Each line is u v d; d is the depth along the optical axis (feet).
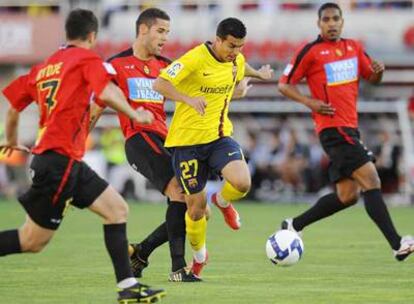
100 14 328.29
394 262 130.41
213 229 194.08
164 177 113.50
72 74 87.92
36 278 112.47
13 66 337.52
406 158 288.92
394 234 124.47
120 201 90.74
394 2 310.04
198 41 313.12
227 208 117.60
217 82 109.40
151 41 119.03
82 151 89.51
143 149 116.26
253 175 298.35
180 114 110.63
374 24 307.58
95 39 91.40
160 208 263.49
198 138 110.11
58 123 88.12
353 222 214.90
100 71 86.22
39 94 89.76
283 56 305.32
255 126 310.65
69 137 88.33
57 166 87.92
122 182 304.91
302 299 94.12
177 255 110.22
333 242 162.50
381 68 131.95
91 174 90.17
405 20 305.94
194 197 109.29
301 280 110.52
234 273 117.80
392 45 305.53
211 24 317.63
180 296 96.37
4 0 337.93
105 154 304.30
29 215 89.86
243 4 317.22
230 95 111.45
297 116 309.42
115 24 326.24
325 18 129.80
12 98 92.84
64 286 105.19
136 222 209.36
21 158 311.06
